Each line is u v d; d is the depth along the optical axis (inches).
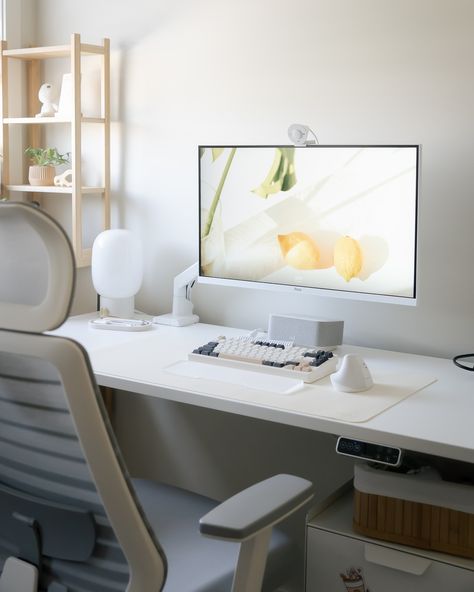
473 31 84.0
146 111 107.5
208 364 82.5
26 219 42.7
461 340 88.3
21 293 45.6
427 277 89.4
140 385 75.8
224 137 101.6
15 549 53.1
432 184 87.9
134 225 110.7
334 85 92.7
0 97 113.1
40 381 46.2
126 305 105.1
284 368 78.5
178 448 108.0
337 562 70.8
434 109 87.0
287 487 51.9
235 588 50.1
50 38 115.5
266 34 96.7
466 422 66.3
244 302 102.0
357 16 90.4
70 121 106.7
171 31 104.0
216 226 92.4
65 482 49.8
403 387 76.3
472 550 65.3
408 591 67.6
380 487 68.1
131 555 47.5
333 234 85.0
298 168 85.9
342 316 95.3
